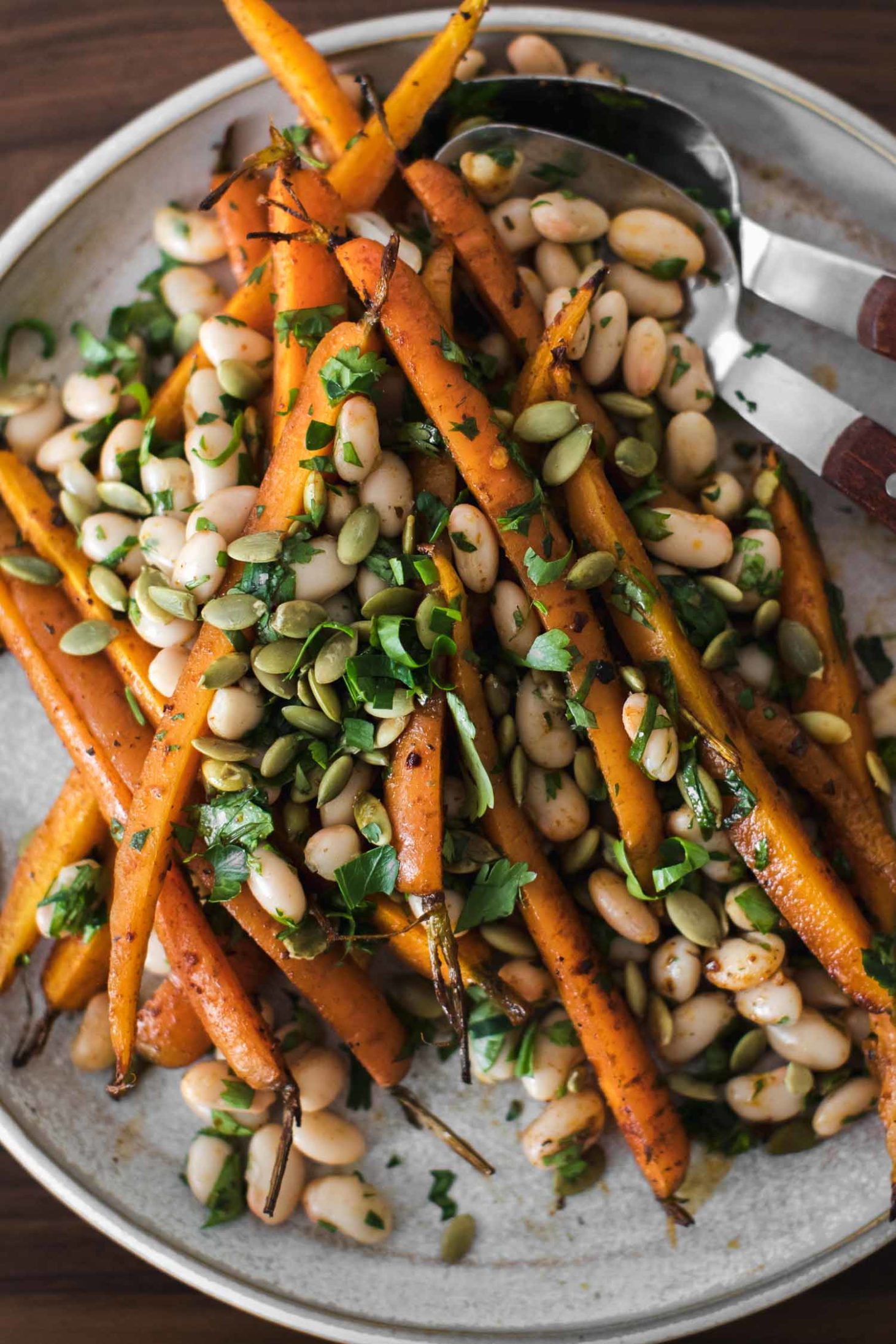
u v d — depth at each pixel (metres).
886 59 0.41
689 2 0.41
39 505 0.39
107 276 0.41
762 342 0.40
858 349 0.40
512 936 0.38
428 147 0.40
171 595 0.36
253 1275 0.39
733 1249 0.38
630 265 0.39
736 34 0.41
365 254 0.35
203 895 0.37
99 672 0.38
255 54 0.42
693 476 0.38
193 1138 0.39
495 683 0.37
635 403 0.38
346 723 0.36
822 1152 0.39
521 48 0.39
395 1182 0.39
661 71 0.40
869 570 0.40
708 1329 0.38
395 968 0.39
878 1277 0.39
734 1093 0.38
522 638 0.36
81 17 0.42
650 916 0.37
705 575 0.38
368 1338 0.38
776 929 0.38
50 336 0.41
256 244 0.39
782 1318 0.39
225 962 0.37
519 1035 0.38
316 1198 0.38
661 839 0.37
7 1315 0.40
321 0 0.42
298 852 0.37
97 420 0.39
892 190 0.40
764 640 0.39
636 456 0.37
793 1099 0.38
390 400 0.37
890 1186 0.38
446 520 0.36
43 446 0.40
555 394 0.36
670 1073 0.39
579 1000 0.37
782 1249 0.38
